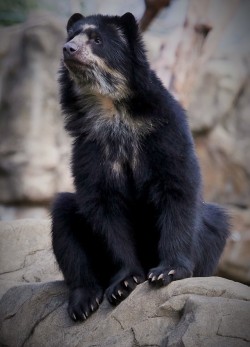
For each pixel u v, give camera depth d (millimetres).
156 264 11867
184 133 11359
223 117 26609
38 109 27000
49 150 26594
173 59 18828
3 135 26891
